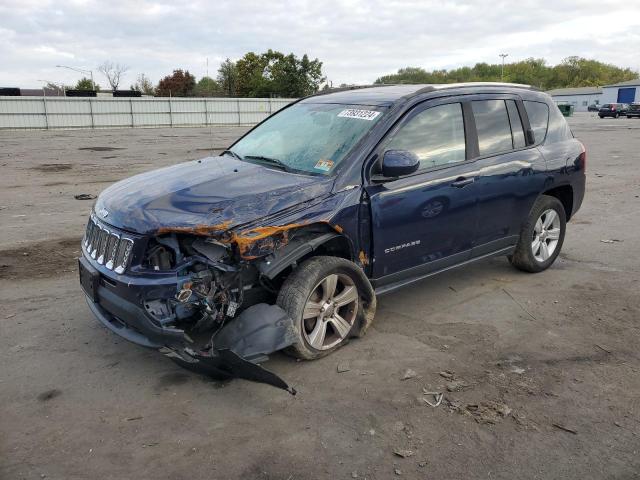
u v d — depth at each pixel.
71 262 6.14
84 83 87.31
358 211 3.86
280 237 3.47
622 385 3.57
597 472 2.75
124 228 3.40
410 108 4.31
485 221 4.85
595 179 12.58
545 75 131.00
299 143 4.38
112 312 3.51
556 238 5.83
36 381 3.57
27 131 39.06
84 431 3.05
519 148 5.18
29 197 10.42
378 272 4.12
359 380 3.60
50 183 12.34
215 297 3.37
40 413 3.22
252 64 75.06
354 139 4.09
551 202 5.61
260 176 3.93
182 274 3.28
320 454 2.87
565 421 3.17
